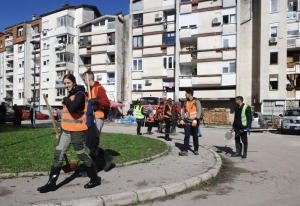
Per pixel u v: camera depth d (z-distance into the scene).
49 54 41.59
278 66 27.25
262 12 28.02
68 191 4.46
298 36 27.31
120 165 6.33
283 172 6.49
